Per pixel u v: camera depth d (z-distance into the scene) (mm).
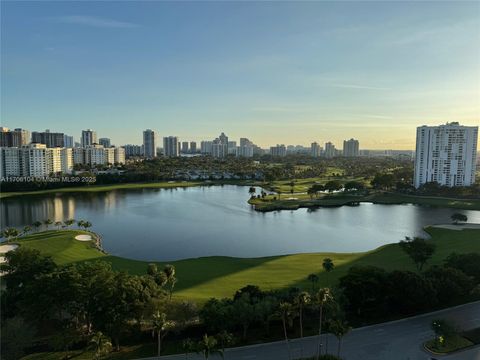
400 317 81125
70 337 69125
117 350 68062
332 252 150375
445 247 139000
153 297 74812
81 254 131375
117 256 135625
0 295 82562
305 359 64500
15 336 64750
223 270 115375
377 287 81438
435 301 81625
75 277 74375
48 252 130125
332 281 102000
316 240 169375
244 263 123562
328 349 68125
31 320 73188
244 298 73812
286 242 165500
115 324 67625
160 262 125375
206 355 59438
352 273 86000
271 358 65312
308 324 77938
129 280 74625
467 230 170500
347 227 196500
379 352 67125
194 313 73000
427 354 66438
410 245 110812
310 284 99500
